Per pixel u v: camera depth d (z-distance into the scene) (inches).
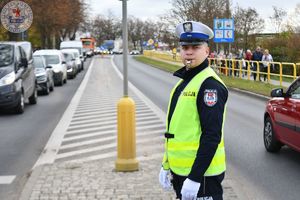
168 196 234.4
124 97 285.7
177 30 140.0
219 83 132.6
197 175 129.2
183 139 134.3
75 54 1665.8
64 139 422.9
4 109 637.3
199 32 135.0
